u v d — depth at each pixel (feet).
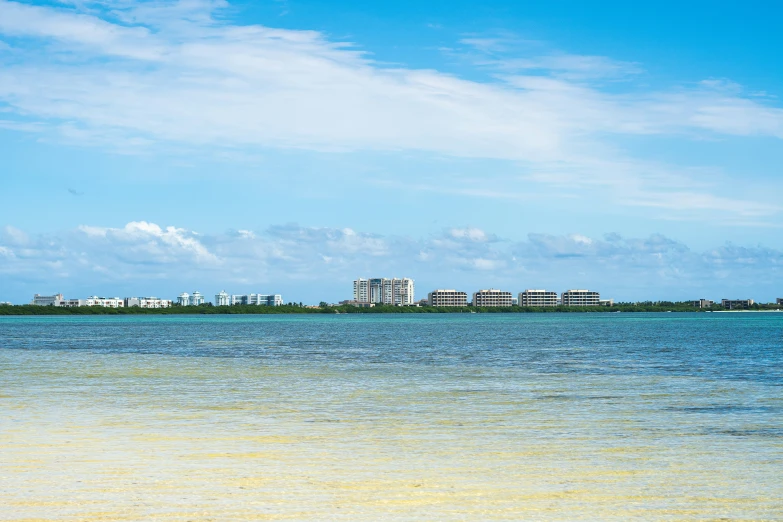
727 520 43.52
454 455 61.87
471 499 47.39
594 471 55.77
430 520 42.75
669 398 102.83
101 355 208.44
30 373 146.10
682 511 45.16
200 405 95.14
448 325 591.37
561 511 44.91
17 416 84.58
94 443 67.05
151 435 71.61
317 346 258.78
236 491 49.03
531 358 191.72
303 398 103.14
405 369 155.74
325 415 86.17
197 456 61.05
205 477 53.11
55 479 52.21
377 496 47.96
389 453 62.64
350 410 90.43
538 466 57.41
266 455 61.67
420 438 70.38
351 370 153.17
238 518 42.83
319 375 141.08
